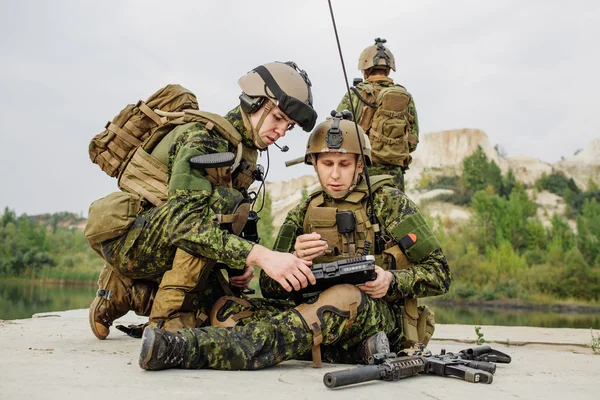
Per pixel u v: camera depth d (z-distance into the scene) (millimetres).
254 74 3471
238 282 3723
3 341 3721
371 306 3119
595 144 84438
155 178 3520
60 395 2129
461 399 2340
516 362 3672
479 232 52938
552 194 74062
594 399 2453
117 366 2785
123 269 3555
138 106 3592
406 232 3414
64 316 5918
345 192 3463
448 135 87188
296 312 2939
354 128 3471
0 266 66312
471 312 33219
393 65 6160
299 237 3119
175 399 2133
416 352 3045
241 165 3562
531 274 44750
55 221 98438
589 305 39031
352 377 2453
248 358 2779
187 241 3088
